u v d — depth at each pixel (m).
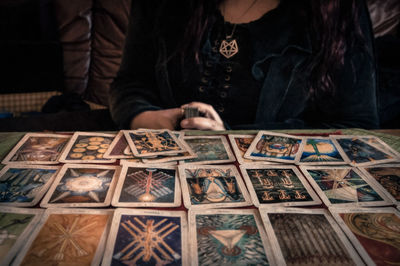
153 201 0.79
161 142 1.10
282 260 0.62
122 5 2.71
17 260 0.58
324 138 1.18
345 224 0.73
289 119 1.63
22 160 0.94
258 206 0.79
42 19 2.90
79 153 1.00
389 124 1.95
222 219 0.74
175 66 1.64
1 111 2.74
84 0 2.80
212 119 1.47
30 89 2.85
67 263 0.59
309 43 1.55
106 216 0.73
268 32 1.52
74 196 0.79
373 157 1.05
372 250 0.66
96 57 2.91
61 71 2.95
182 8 1.62
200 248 0.65
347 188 0.88
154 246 0.64
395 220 0.76
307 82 1.60
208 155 1.04
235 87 1.58
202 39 1.55
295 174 0.94
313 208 0.79
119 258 0.60
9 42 2.66
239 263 0.61
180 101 1.70
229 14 1.55
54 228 0.67
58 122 1.98
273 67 1.55
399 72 2.00
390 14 2.41
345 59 1.54
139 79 1.77
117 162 0.97
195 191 0.84
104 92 2.93
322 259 0.63
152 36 1.71
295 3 1.53
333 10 1.48
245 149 1.09
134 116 1.55
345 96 1.57
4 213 0.71
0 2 2.76
